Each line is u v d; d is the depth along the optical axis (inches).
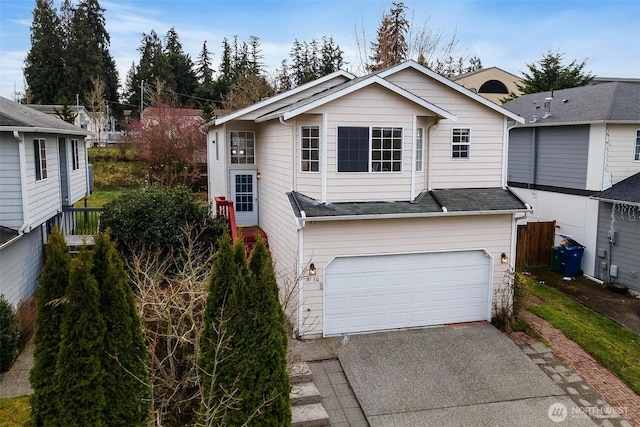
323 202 446.3
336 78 617.0
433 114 459.8
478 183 514.6
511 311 486.6
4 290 431.8
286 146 487.2
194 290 346.0
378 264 463.5
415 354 423.2
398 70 488.7
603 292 589.3
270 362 261.0
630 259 585.3
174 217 538.9
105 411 222.5
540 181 725.9
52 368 215.5
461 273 487.8
